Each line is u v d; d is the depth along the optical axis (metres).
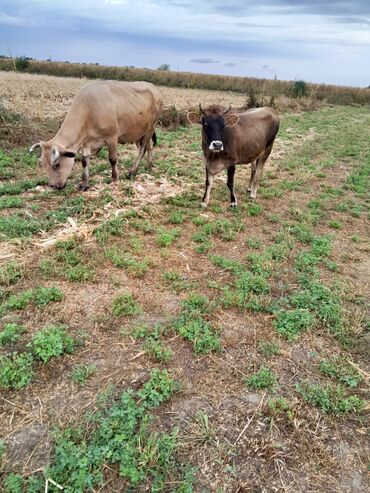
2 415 3.23
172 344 4.14
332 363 4.10
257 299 4.90
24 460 2.89
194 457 3.01
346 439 3.30
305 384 3.78
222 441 3.16
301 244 6.76
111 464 2.88
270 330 4.52
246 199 8.62
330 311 4.80
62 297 4.65
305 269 5.82
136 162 9.34
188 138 14.72
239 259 6.02
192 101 25.27
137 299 4.82
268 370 3.87
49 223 6.44
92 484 2.73
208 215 7.50
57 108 17.95
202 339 4.15
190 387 3.65
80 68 42.69
